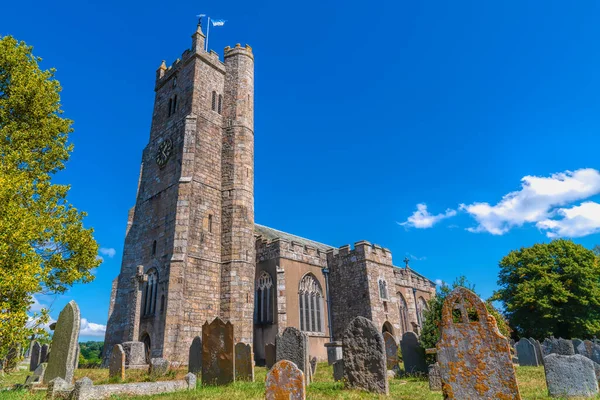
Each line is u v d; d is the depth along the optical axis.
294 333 15.12
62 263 17.67
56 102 21.61
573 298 37.06
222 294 28.00
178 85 34.44
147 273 28.47
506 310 40.50
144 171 33.91
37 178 18.47
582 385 11.30
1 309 11.36
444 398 7.87
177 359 24.06
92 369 23.14
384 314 33.31
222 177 31.55
